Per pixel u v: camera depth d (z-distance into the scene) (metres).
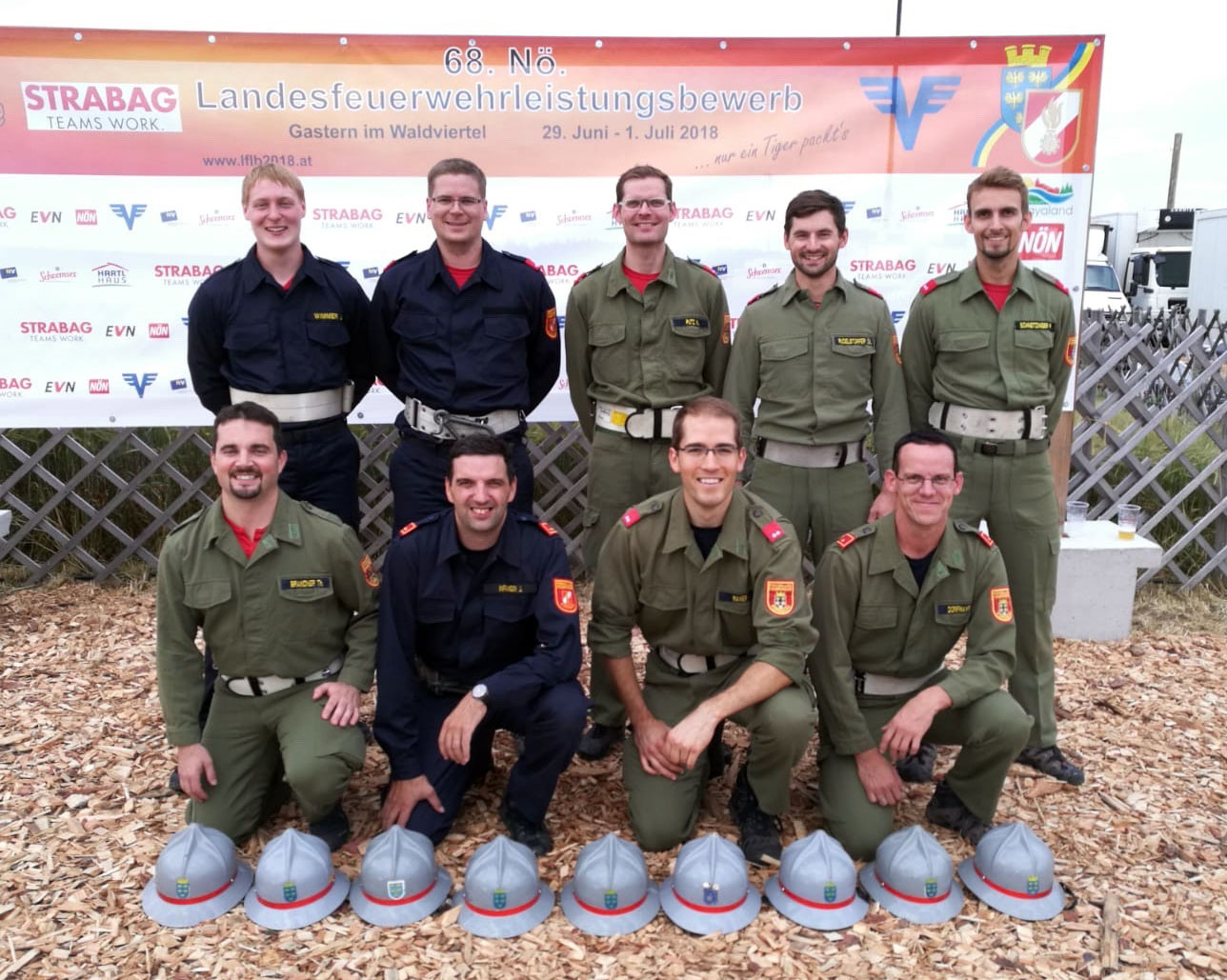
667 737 2.68
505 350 3.25
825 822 2.91
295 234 3.11
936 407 3.35
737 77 4.41
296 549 2.73
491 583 2.79
